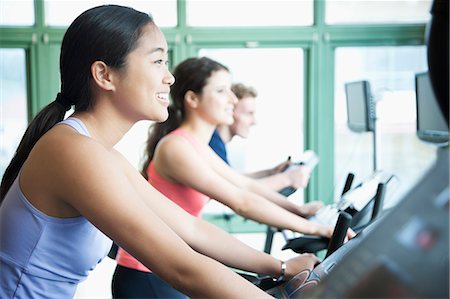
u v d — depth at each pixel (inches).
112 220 40.1
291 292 45.3
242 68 199.0
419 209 16.1
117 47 43.7
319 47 197.9
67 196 41.0
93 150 40.9
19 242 43.1
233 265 55.3
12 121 198.2
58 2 195.2
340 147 202.4
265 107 200.8
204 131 87.4
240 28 196.1
